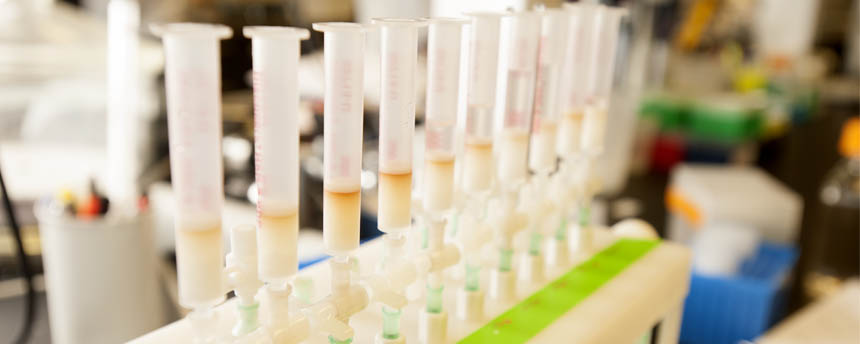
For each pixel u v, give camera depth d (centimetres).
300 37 35
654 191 276
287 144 37
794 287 163
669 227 229
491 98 51
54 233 82
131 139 92
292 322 41
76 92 139
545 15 56
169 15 138
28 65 146
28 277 86
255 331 40
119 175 92
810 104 386
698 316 142
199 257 35
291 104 36
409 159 45
